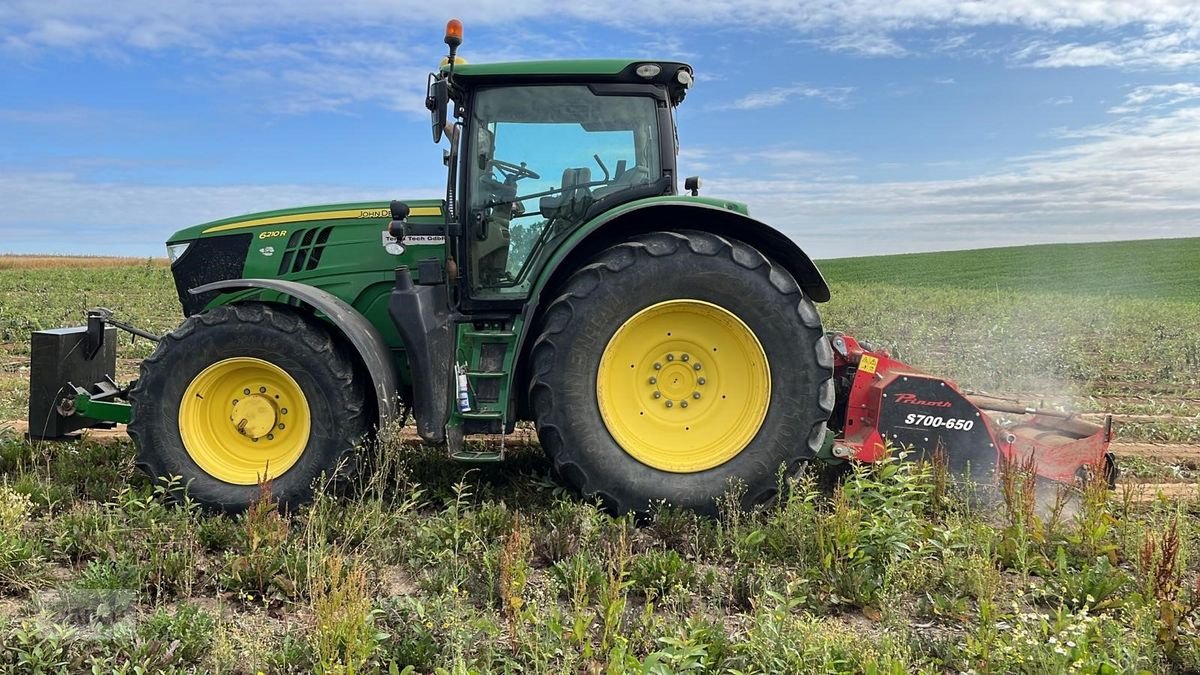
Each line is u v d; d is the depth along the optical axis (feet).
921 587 11.82
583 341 14.39
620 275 14.42
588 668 9.09
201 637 9.75
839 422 16.35
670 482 14.49
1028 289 118.21
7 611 10.78
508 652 9.71
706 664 9.11
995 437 15.34
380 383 14.65
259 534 12.52
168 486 14.69
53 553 12.36
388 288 16.94
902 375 15.44
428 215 16.87
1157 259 173.37
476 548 12.52
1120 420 24.59
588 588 11.44
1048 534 13.23
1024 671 9.24
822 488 16.46
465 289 15.76
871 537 12.39
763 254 15.85
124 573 11.31
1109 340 45.19
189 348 14.79
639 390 14.99
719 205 15.46
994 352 37.47
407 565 12.49
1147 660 9.55
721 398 14.99
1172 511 14.67
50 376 16.42
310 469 14.69
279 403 15.12
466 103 15.85
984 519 14.25
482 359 15.11
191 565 11.71
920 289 105.29
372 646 9.15
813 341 14.60
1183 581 12.19
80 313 50.93
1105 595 11.41
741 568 12.22
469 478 16.69
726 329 14.83
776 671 9.07
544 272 14.94
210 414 15.14
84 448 18.04
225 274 17.62
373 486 14.88
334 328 15.51
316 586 10.12
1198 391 30.35
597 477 14.46
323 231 17.17
